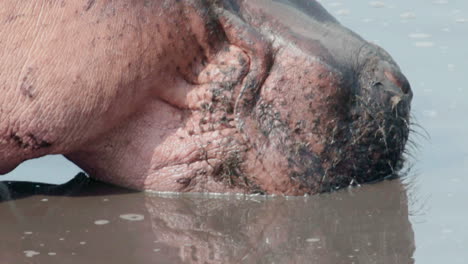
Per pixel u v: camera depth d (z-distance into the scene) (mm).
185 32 1935
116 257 1765
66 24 1855
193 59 1971
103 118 1924
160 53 1918
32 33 1855
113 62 1876
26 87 1860
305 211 1948
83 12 1857
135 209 1967
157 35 1903
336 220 1905
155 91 1970
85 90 1874
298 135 1968
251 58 1955
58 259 1759
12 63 1855
